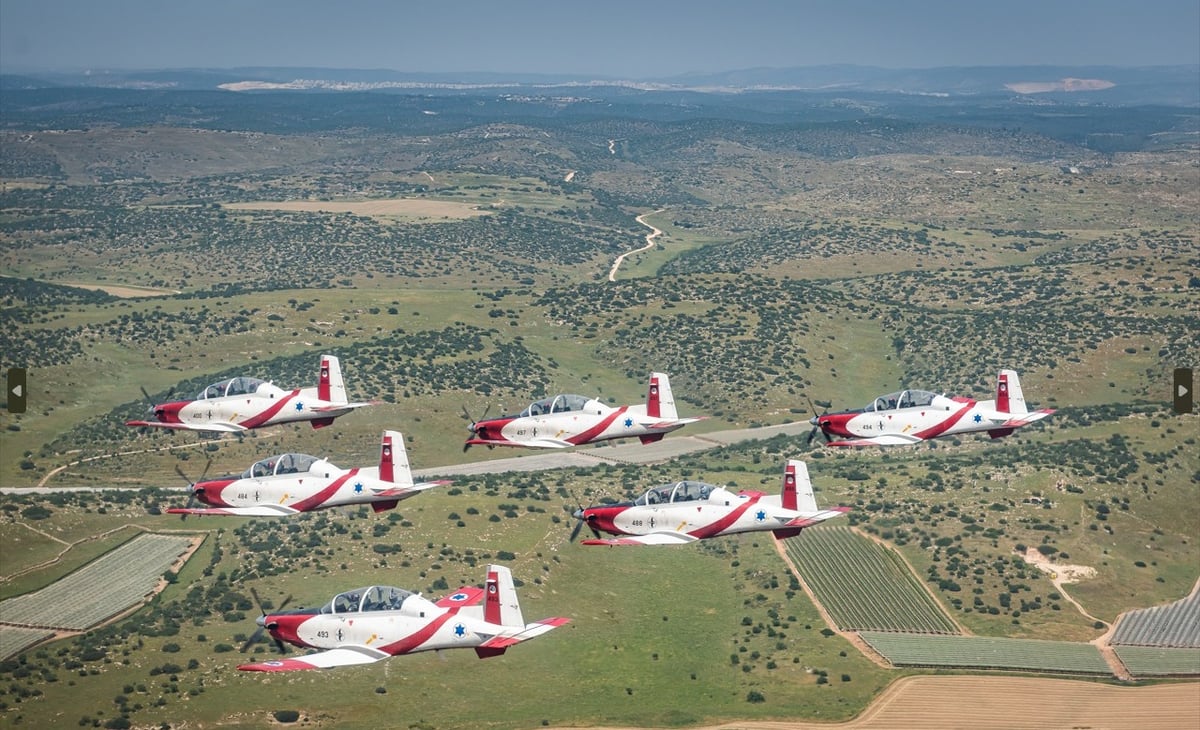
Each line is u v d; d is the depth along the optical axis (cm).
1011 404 9369
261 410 9194
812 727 11106
